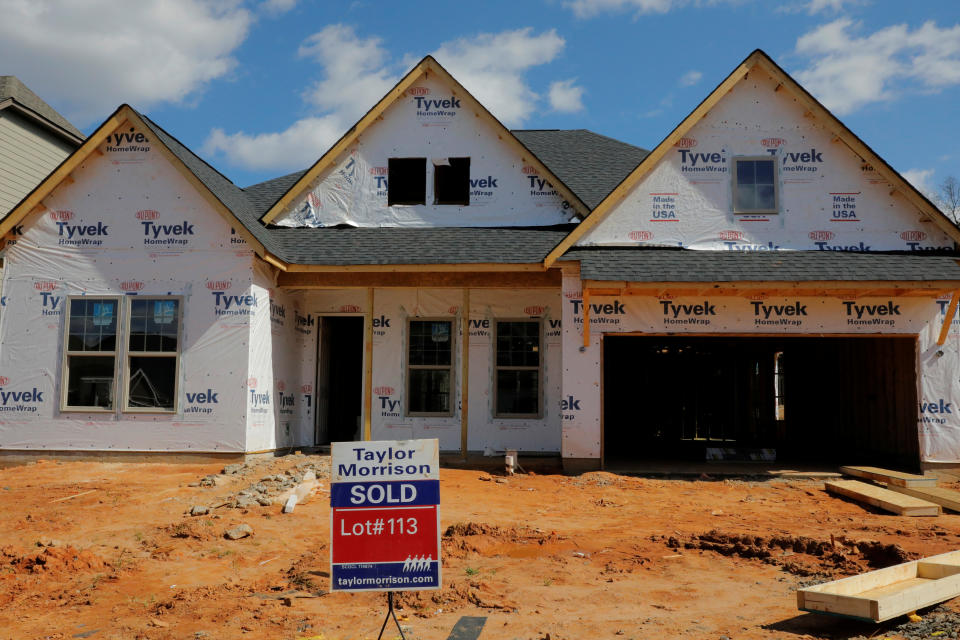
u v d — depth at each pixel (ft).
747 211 48.34
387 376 53.52
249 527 29.91
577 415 46.39
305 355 54.80
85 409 46.42
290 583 24.18
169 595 22.89
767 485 43.96
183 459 45.62
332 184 54.29
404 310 53.93
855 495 39.11
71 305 47.29
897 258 45.78
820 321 45.91
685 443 63.31
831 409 61.00
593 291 45.65
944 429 45.01
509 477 44.83
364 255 49.06
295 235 52.90
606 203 48.01
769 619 20.40
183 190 47.50
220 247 46.88
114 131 47.98
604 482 43.34
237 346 46.11
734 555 27.71
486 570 25.45
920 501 36.42
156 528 30.76
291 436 52.70
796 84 48.06
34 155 66.08
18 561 25.46
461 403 52.65
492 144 53.88
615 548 28.53
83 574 24.82
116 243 47.50
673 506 37.24
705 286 43.09
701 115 48.44
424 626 19.95
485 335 53.16
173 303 46.91
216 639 19.04
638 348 64.44
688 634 19.20
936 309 45.68
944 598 20.48
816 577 24.72
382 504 17.56
